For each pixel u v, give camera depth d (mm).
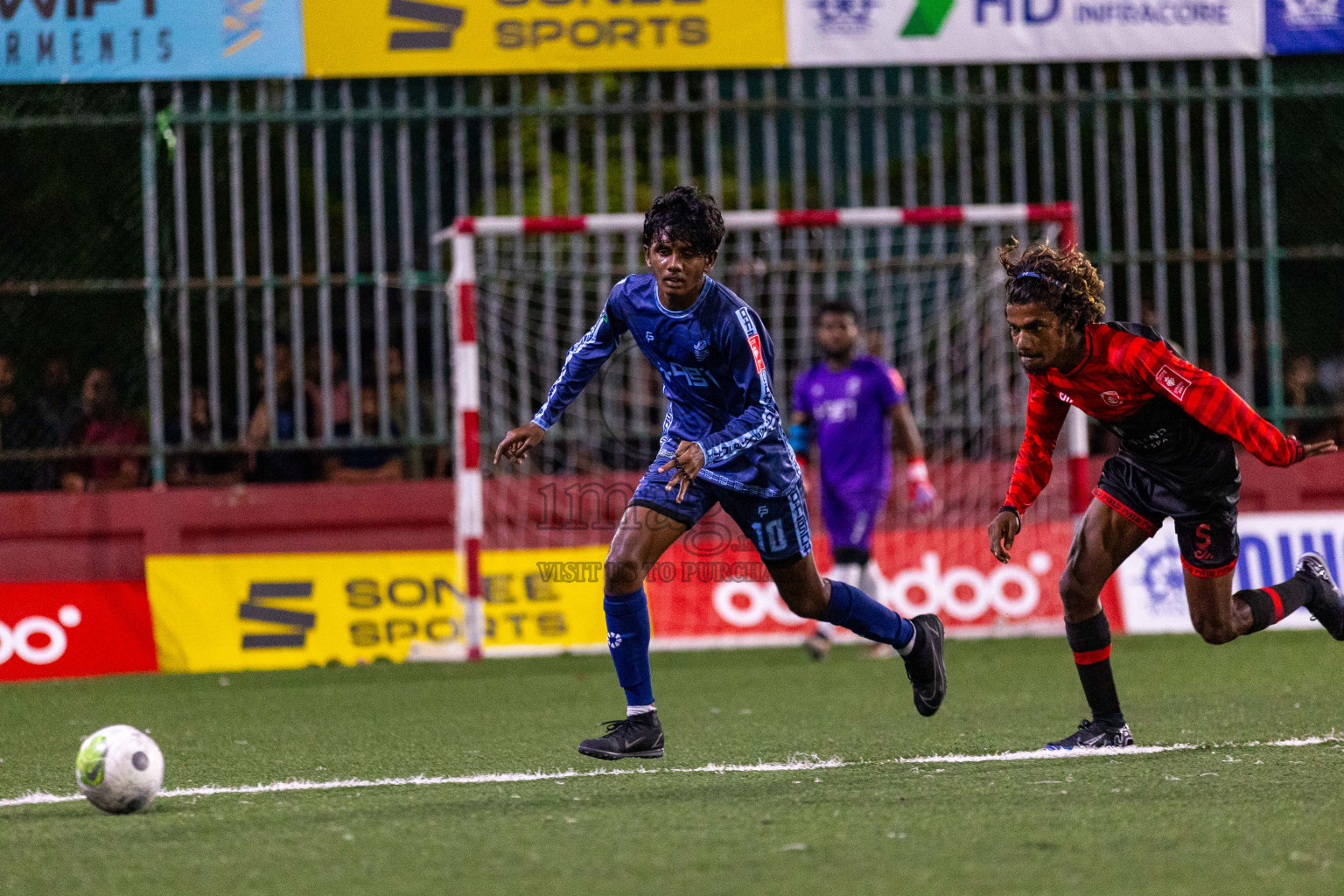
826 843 13023
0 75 31969
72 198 37875
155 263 33219
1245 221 40625
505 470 36594
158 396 33344
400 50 32969
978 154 42625
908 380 39219
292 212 33781
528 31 33219
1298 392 37906
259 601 32344
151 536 33469
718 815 14539
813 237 41594
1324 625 19953
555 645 33188
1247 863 12039
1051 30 34375
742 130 35062
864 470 30953
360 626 32500
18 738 22766
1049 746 18797
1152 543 35250
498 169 41969
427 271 38750
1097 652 18672
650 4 33438
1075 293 16844
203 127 33219
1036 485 18375
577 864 12375
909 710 23484
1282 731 20031
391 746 20797
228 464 37656
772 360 17344
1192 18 34656
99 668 31359
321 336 34031
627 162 34938
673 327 16656
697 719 23078
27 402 36906
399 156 34062
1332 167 40781
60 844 13844
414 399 34312
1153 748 18609
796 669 29891
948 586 35031
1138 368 16984
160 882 12172
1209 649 31000
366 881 12000
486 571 33406
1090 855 12359
